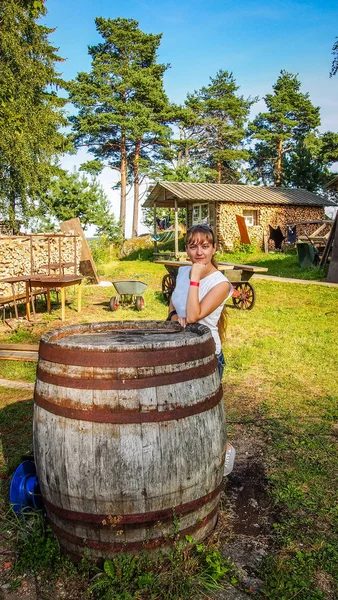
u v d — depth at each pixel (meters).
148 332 2.88
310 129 49.44
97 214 27.23
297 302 12.21
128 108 37.00
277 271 18.95
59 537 2.44
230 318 10.05
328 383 5.67
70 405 2.20
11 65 20.20
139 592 2.21
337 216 17.16
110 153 42.44
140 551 2.27
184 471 2.25
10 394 5.38
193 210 27.42
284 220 26.98
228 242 25.56
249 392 5.39
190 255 2.78
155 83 38.59
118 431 2.15
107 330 3.00
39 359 2.45
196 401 2.30
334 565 2.49
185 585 2.25
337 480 3.37
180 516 2.31
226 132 45.31
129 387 2.16
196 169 39.53
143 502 2.19
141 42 39.47
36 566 2.42
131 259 26.86
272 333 8.61
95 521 2.22
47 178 22.64
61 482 2.24
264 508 3.05
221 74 47.53
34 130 20.98
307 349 7.32
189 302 2.68
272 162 49.53
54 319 10.20
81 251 16.47
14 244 11.45
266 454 3.79
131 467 2.14
